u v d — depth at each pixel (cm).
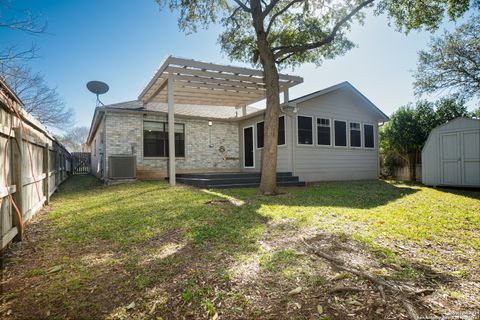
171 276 216
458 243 300
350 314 171
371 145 1227
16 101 336
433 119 1210
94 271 229
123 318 167
